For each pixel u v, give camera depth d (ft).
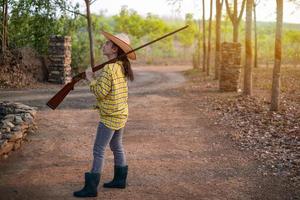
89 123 31.55
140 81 75.46
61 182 17.83
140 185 17.67
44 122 31.17
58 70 67.72
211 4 81.20
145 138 26.91
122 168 17.03
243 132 28.45
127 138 26.84
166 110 38.75
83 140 25.84
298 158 21.65
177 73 102.06
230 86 52.85
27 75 65.26
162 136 27.61
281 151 23.21
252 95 47.78
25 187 17.10
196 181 18.39
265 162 21.31
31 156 21.81
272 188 17.53
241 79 70.79
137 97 48.78
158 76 90.27
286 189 17.40
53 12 74.95
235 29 64.34
